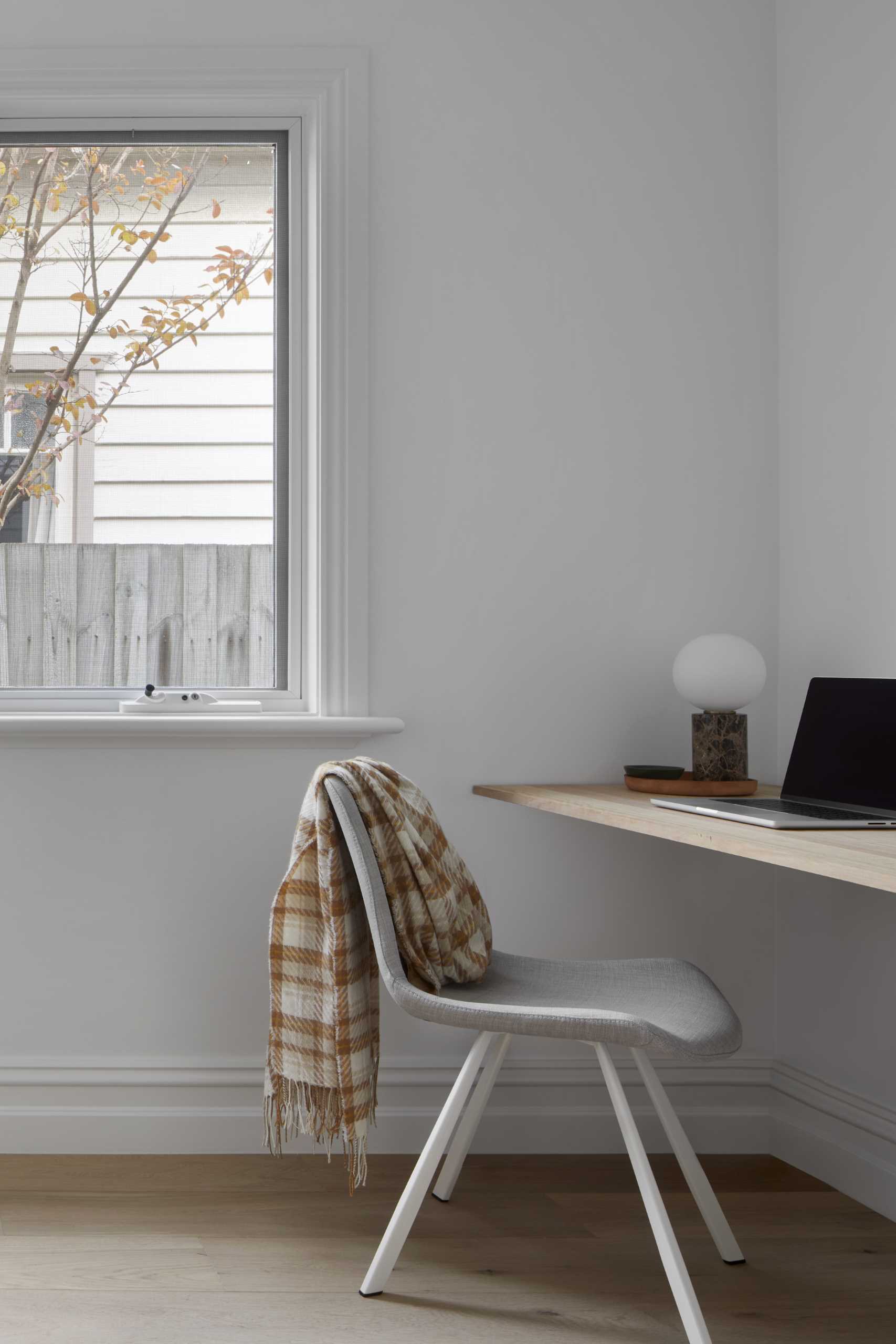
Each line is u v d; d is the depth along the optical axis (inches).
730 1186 82.1
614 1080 58.2
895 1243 72.2
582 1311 63.1
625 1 91.7
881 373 78.0
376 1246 70.8
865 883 43.3
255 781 88.1
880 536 78.3
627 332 91.5
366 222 89.0
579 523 91.0
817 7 86.3
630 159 91.6
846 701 73.0
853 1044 80.7
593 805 71.2
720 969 91.1
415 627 89.7
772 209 92.5
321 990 67.3
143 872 87.5
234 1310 62.6
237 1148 86.7
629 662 91.3
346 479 88.5
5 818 86.9
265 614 92.8
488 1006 58.0
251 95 89.3
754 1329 61.4
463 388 90.2
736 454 92.2
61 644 92.1
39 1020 86.8
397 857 66.2
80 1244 70.4
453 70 90.4
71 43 88.7
